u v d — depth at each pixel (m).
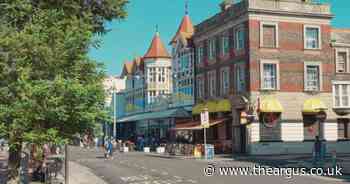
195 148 44.31
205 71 55.28
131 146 62.75
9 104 12.65
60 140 13.32
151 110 73.50
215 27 52.59
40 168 22.22
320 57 48.28
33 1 14.99
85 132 14.07
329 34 48.84
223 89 51.12
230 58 49.56
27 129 12.94
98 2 19.36
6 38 12.55
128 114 84.56
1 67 12.60
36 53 12.77
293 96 46.94
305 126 47.16
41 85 12.52
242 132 47.28
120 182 23.48
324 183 20.89
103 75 14.06
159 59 75.31
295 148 46.34
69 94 12.74
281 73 46.78
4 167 27.33
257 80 45.97
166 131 66.06
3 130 12.60
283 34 47.09
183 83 61.59
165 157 44.84
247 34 46.25
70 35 13.43
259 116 45.59
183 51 61.34
